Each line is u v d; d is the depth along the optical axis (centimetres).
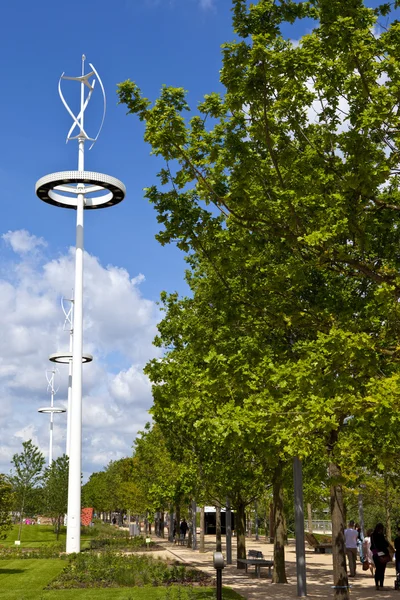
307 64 1106
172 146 1223
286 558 3300
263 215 1215
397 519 3766
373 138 1155
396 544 1916
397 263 1241
